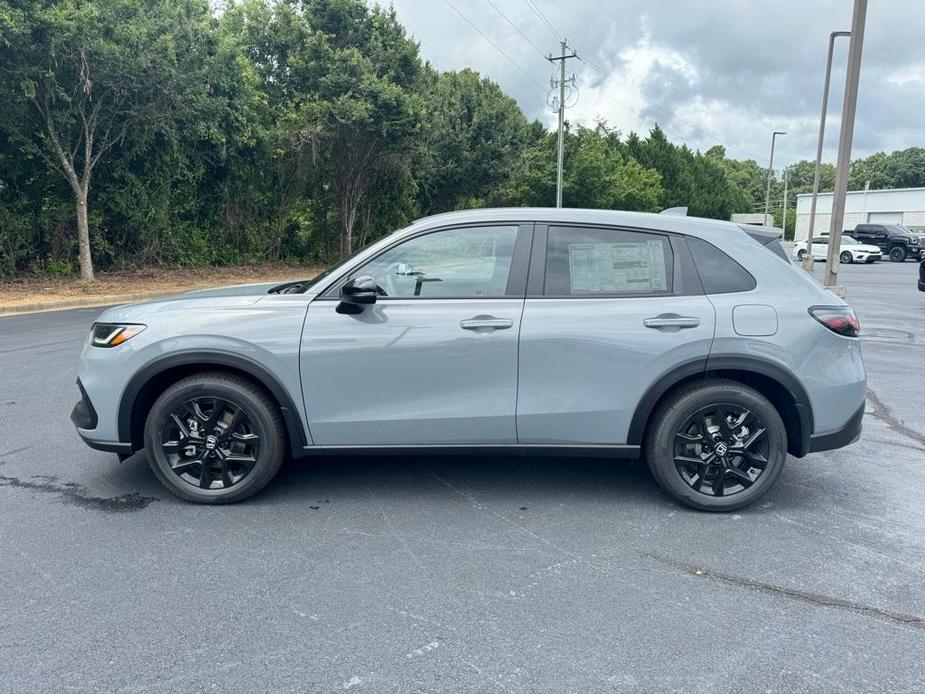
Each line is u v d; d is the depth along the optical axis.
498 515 3.73
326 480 4.23
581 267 3.74
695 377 3.73
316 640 2.57
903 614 2.78
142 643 2.54
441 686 2.32
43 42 13.39
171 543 3.37
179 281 18.22
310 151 22.27
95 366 3.74
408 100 21.55
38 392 6.35
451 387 3.66
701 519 3.69
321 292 3.74
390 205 29.69
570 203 35.81
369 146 22.97
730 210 62.31
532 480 4.26
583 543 3.40
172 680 2.34
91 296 14.41
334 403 3.69
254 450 3.81
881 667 2.43
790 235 85.31
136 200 18.56
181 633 2.61
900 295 16.22
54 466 4.43
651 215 3.86
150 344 3.66
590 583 3.01
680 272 3.72
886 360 8.12
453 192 30.33
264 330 3.64
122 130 16.28
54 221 16.94
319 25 22.58
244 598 2.87
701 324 3.60
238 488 3.81
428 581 3.02
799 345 3.61
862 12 11.59
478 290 3.72
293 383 3.65
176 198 20.64
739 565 3.18
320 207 26.36
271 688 2.30
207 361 3.64
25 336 9.66
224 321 3.67
